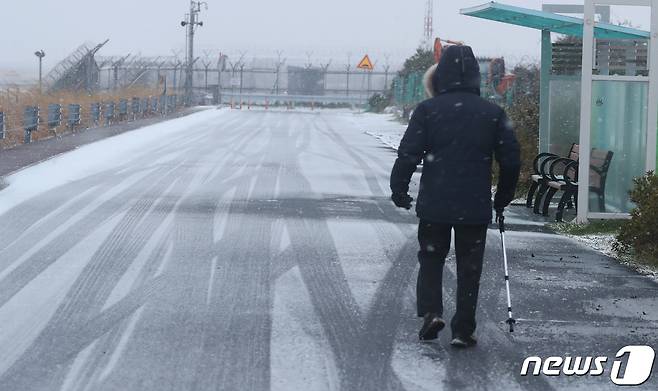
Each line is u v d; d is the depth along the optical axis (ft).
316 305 26.96
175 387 19.61
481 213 22.67
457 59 23.35
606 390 20.13
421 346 23.08
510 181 23.40
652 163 42.91
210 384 19.85
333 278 30.60
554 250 36.88
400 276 31.12
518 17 49.16
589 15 42.52
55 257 32.91
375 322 25.23
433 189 22.79
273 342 23.09
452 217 22.54
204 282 29.53
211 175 60.90
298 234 38.78
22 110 96.48
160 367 20.94
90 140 91.45
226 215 43.39
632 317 26.35
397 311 26.48
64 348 22.27
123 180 57.00
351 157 79.56
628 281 31.17
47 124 96.07
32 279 29.45
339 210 46.11
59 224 39.86
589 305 27.71
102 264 31.89
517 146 23.02
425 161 23.26
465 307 22.93
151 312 25.71
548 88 52.65
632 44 45.85
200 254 33.99
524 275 31.86
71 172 61.26
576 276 31.83
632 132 43.42
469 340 23.03
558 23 49.01
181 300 27.14
